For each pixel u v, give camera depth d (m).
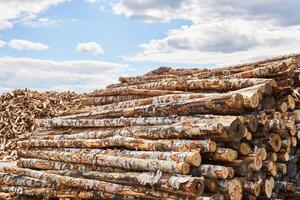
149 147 7.25
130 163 7.10
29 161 9.41
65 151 8.92
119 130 8.30
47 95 20.30
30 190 8.73
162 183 6.41
